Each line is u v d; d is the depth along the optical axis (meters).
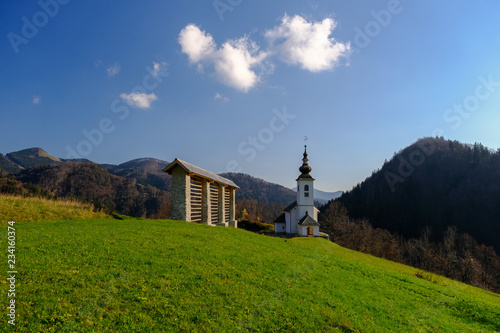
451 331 10.18
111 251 10.88
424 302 13.21
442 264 60.59
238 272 11.13
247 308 8.36
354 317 9.43
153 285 8.55
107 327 6.27
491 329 11.56
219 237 17.34
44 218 17.25
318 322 8.49
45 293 7.02
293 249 19.39
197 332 6.73
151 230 15.99
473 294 19.17
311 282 12.03
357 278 14.70
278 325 7.90
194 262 11.26
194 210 27.09
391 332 8.91
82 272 8.54
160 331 6.48
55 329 5.86
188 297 8.27
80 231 13.70
